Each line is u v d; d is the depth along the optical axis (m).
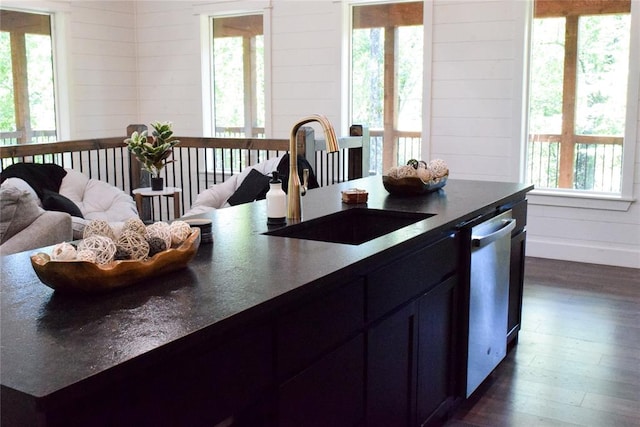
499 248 3.18
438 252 2.60
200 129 7.47
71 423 1.17
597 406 3.03
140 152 5.44
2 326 1.43
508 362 3.53
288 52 6.81
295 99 6.86
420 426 2.57
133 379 1.29
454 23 5.98
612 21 5.49
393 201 3.14
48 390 1.11
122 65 7.64
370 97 6.56
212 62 7.45
